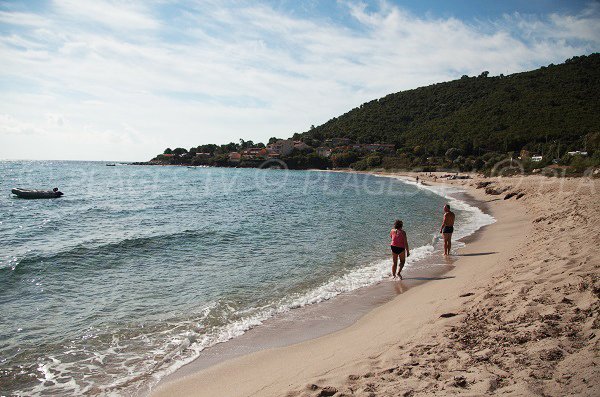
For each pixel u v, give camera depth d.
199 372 5.70
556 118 97.19
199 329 7.38
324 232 18.25
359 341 6.25
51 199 37.72
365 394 4.00
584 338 4.23
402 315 7.28
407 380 4.19
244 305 8.70
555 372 3.61
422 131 132.38
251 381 5.19
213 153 172.75
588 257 7.22
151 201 35.34
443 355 4.67
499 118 110.38
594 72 119.81
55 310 8.38
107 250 14.27
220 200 36.22
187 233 17.69
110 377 5.64
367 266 12.05
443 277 10.19
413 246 14.95
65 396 5.16
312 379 4.75
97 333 7.21
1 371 5.82
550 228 12.95
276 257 13.28
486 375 3.85
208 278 10.81
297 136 177.12
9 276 10.97
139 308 8.52
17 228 20.11
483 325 5.39
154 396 5.08
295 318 7.89
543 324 4.80
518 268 8.14
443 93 167.25
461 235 16.73
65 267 11.96
